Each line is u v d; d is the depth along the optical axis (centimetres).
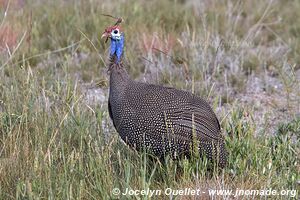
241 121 1806
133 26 2627
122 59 1623
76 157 1570
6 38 2452
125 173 1523
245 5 2925
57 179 1521
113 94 1619
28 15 2712
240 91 2286
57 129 1705
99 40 2553
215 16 2742
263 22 2834
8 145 1691
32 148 1652
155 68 2338
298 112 2100
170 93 1606
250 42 2520
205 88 2206
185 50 2431
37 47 2498
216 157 1596
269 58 2486
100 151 1659
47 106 1856
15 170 1580
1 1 2727
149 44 2492
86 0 2811
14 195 1517
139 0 2909
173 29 2627
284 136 1806
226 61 2448
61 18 2720
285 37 2727
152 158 1641
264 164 1638
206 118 1600
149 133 1575
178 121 1569
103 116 1906
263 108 2147
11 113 1831
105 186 1495
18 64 2292
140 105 1583
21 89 1961
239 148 1680
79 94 1981
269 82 2352
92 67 2383
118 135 1750
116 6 2798
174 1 2955
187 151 1583
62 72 2305
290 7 3005
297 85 2252
